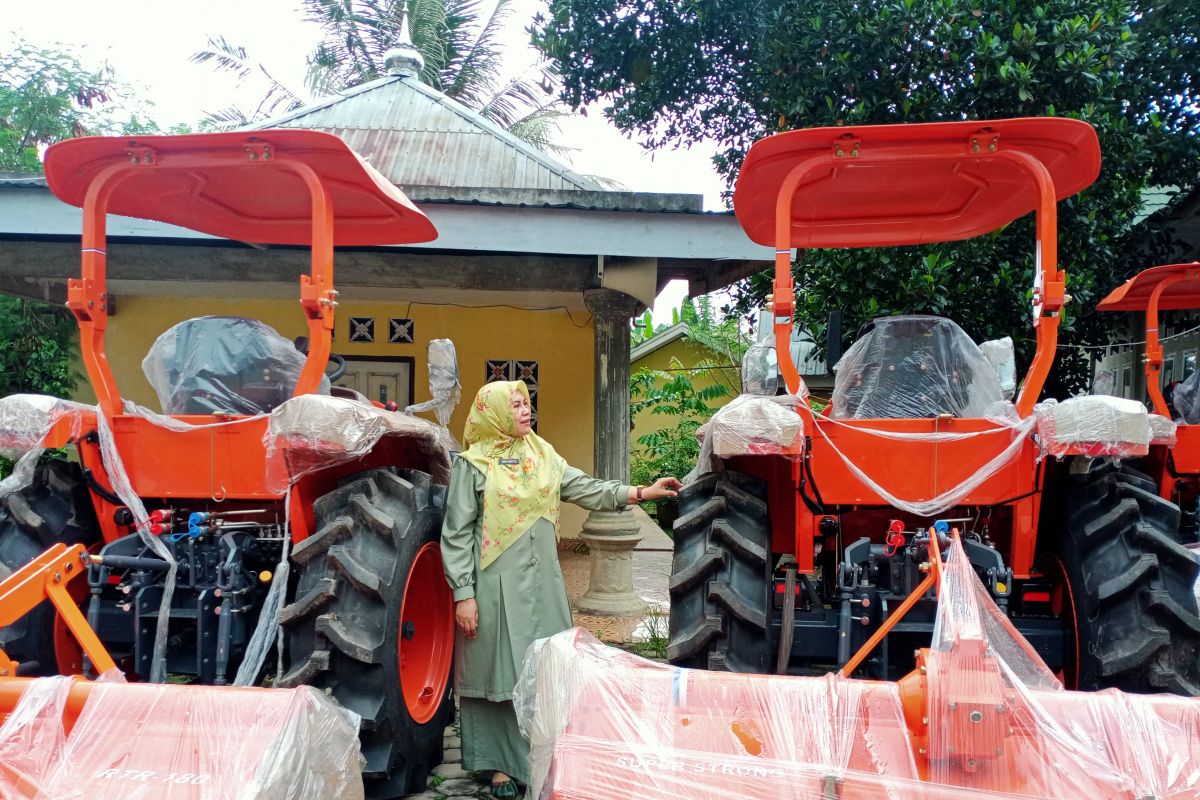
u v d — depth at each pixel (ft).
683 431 36.22
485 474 9.59
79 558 7.52
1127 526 8.30
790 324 8.71
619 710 6.02
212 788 5.56
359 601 8.50
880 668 8.46
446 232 16.56
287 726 5.88
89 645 7.14
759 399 8.80
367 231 12.85
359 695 8.43
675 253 16.78
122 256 18.78
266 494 8.89
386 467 10.07
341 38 49.01
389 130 23.71
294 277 19.25
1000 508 9.70
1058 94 20.65
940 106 20.94
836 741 5.68
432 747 10.09
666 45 26.96
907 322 10.07
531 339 25.77
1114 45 20.92
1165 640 7.58
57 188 9.93
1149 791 5.26
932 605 8.32
